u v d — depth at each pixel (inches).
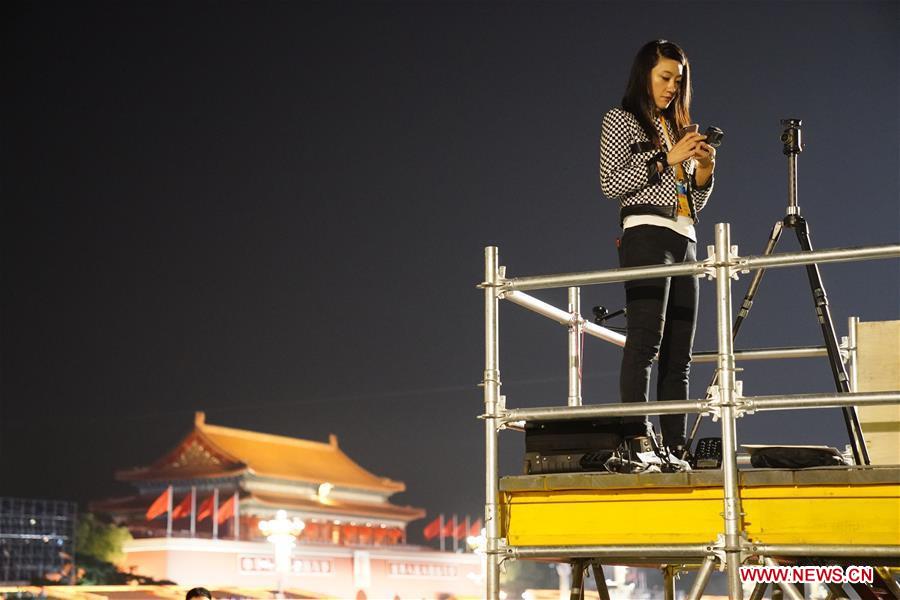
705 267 105.7
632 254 129.1
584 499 110.3
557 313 153.9
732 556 101.4
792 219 136.4
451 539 1775.3
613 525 108.8
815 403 99.5
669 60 134.4
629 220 130.3
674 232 129.4
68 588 837.2
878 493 100.7
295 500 1535.4
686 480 106.5
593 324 165.6
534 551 108.9
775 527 102.7
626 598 1027.3
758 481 103.5
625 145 132.7
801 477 102.7
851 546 98.0
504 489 112.3
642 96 134.6
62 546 1321.4
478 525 1573.6
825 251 101.3
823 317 130.4
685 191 131.1
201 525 1574.8
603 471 114.0
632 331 127.6
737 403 102.8
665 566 158.4
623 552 105.4
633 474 108.4
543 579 1237.1
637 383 125.3
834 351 128.1
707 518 105.7
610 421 117.1
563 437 117.8
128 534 1321.4
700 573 104.3
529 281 111.8
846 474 101.5
